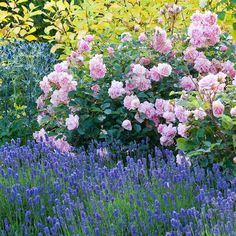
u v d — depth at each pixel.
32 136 6.33
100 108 5.73
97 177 4.95
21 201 4.72
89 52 6.04
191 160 5.10
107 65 5.84
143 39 5.92
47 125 6.00
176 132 5.37
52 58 6.98
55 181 4.98
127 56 5.83
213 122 4.95
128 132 5.70
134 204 4.61
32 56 6.66
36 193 4.84
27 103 6.41
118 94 5.59
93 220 4.51
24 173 5.09
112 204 4.64
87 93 5.65
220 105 4.88
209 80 4.86
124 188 4.79
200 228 4.27
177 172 4.96
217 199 4.48
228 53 5.78
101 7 6.98
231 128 4.93
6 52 6.77
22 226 4.59
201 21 5.68
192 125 5.05
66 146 5.68
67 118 5.59
